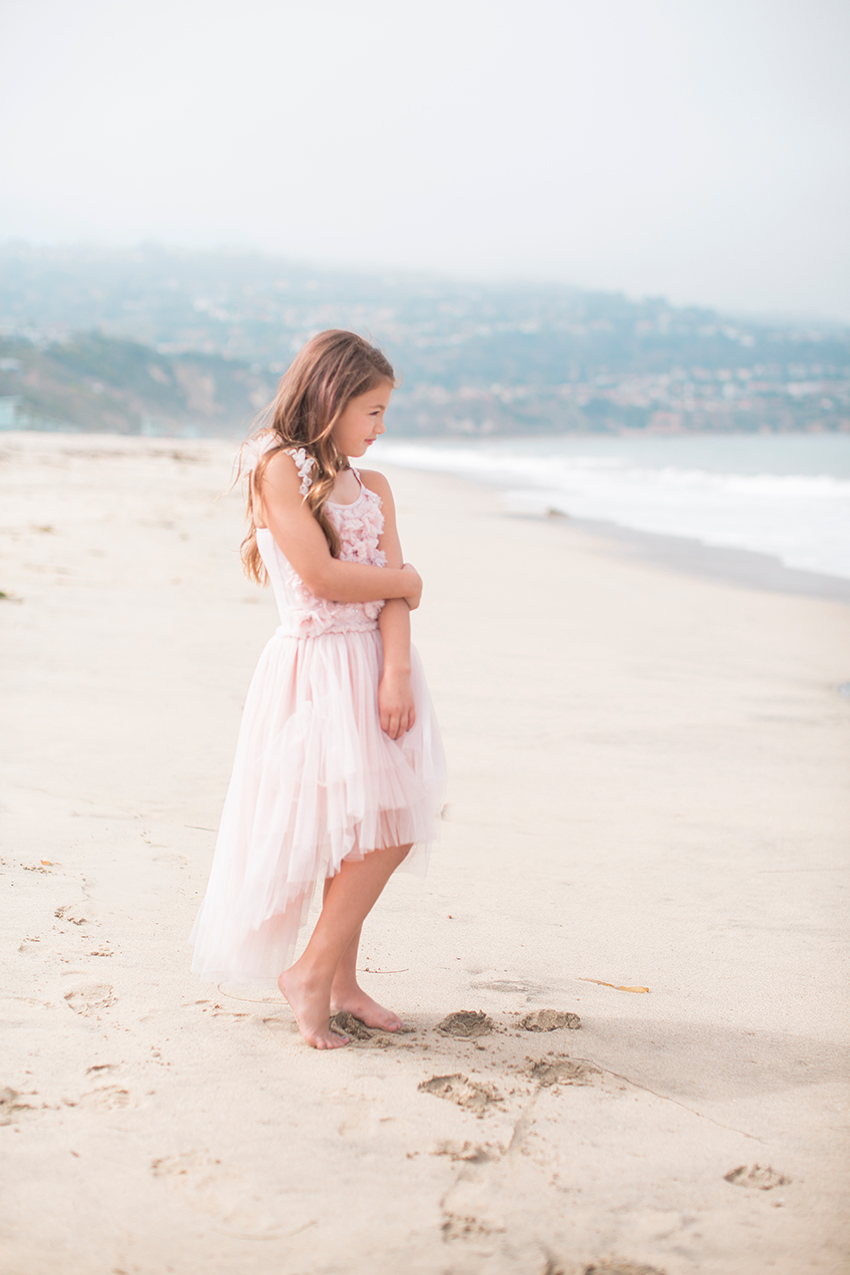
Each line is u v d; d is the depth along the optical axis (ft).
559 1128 5.73
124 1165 5.18
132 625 20.22
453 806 11.79
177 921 8.30
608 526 48.85
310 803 6.50
